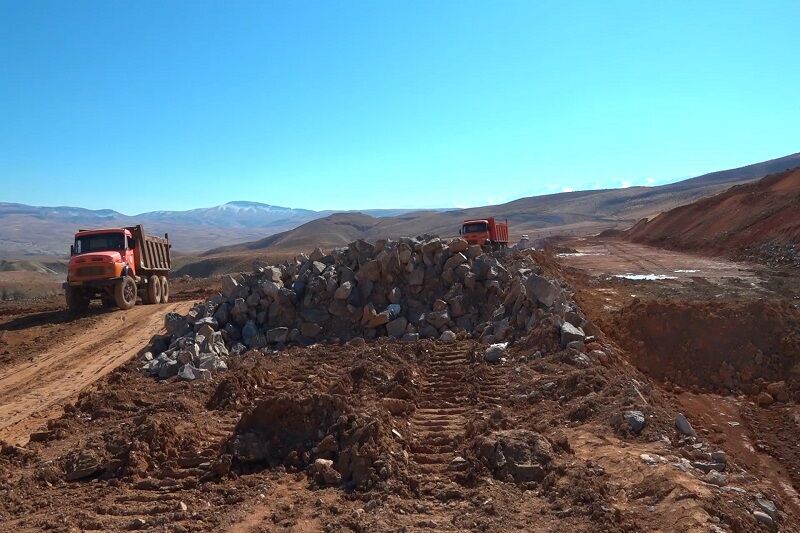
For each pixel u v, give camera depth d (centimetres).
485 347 1241
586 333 1205
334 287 1492
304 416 799
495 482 658
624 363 1162
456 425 875
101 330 1828
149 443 805
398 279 1513
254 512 636
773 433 984
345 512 620
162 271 2523
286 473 737
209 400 1042
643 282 2344
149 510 661
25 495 717
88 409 1062
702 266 2923
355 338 1370
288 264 1627
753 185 4553
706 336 1315
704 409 1096
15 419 1048
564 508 583
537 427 805
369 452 705
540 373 1051
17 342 1745
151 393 1119
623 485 620
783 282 2177
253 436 788
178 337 1446
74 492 723
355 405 852
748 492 618
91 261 2112
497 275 1480
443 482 678
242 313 1485
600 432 774
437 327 1402
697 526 513
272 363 1255
